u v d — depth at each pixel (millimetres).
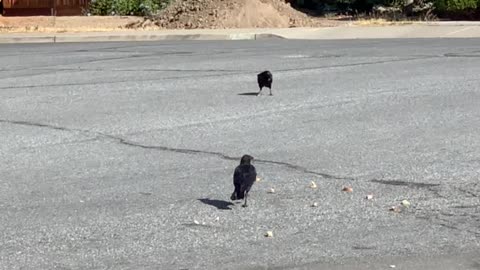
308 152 11492
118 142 12328
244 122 13648
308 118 13867
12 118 14383
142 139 12508
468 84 16938
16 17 45812
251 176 8711
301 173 10375
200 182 10023
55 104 15828
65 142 12375
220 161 11078
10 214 8828
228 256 7500
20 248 7777
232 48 27656
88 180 10195
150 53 26328
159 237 8039
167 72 20531
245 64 21953
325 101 15422
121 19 43969
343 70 19906
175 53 26094
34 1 47812
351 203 9078
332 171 10453
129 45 30516
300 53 24812
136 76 19875
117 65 22688
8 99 16562
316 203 9094
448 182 9867
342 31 34875
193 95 16547
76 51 27984
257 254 7547
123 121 13945
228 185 9875
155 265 7309
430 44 27016
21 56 26438
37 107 15508
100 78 19672
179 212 8828
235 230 8219
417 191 9508
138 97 16453
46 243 7906
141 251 7660
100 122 13898
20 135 12938
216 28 39000
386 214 8672
